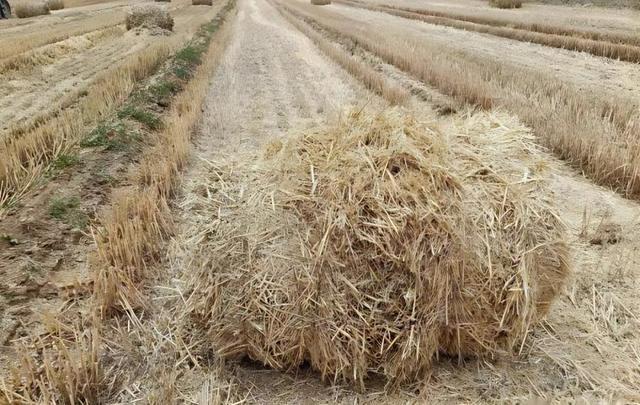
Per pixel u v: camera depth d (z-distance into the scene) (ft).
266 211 10.12
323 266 9.59
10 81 35.37
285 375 10.56
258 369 10.75
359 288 9.61
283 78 35.73
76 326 12.07
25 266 14.01
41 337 11.77
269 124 25.70
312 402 9.90
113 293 12.59
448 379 10.36
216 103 29.35
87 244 15.62
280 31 63.31
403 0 111.96
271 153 11.55
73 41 50.19
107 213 17.07
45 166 20.54
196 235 10.58
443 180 9.97
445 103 27.81
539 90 28.66
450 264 9.56
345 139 10.78
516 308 10.18
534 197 10.61
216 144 23.22
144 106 26.91
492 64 36.70
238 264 10.00
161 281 13.82
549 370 10.51
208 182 11.53
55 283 13.73
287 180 10.41
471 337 10.25
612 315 12.00
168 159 20.21
